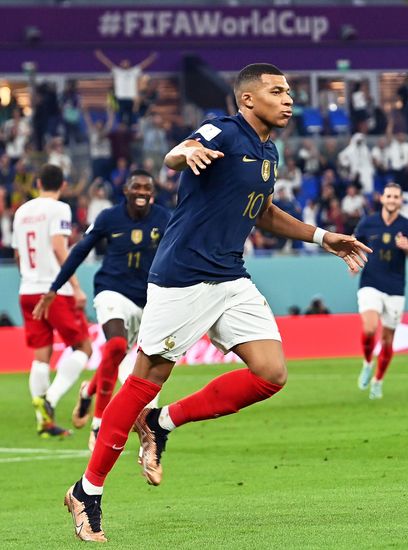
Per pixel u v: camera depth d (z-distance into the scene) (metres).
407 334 37.50
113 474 16.09
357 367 33.25
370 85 50.47
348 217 43.59
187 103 48.25
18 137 45.34
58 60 47.28
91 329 34.41
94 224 18.42
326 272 39.09
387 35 50.47
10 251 39.34
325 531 10.70
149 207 18.62
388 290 25.50
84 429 21.81
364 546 9.91
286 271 38.81
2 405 25.91
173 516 12.09
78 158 45.72
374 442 18.36
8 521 12.48
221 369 33.59
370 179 47.22
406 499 12.69
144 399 10.74
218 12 48.69
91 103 47.84
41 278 20.61
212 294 10.82
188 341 10.84
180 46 48.50
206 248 10.73
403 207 45.75
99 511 10.66
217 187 10.62
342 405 24.28
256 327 10.95
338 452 17.41
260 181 10.76
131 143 45.75
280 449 18.08
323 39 49.91
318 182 46.19
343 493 13.41
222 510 12.41
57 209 20.56
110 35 47.66
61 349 33.78
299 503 12.70
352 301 39.31
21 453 18.55
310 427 20.80
